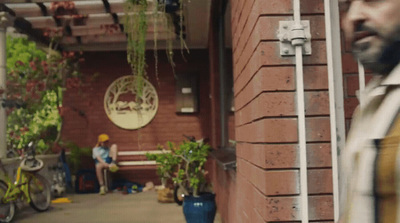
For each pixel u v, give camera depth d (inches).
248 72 96.0
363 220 27.1
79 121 370.6
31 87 311.9
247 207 105.0
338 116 78.2
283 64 78.7
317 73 78.7
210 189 299.6
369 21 28.7
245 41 100.6
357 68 79.8
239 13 113.7
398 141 25.5
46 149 329.4
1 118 258.4
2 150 255.3
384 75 29.7
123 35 337.4
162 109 372.8
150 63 374.3
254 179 91.3
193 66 375.9
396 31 28.0
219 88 260.4
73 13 261.6
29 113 315.3
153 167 365.1
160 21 252.4
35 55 452.8
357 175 28.9
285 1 79.4
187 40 348.8
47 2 249.3
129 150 369.7
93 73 373.4
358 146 30.0
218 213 239.1
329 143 78.1
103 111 371.9
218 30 260.8
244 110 107.0
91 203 289.1
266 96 78.5
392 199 25.7
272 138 77.8
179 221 219.5
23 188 239.9
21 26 280.5
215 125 258.8
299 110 76.9
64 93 369.4
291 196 77.4
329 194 77.3
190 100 369.4
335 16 79.1
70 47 367.6
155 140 370.3
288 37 77.9
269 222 76.9
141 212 249.0
